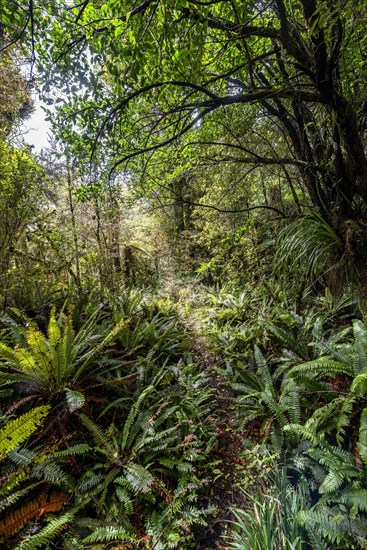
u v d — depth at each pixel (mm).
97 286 4910
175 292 7004
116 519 1660
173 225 9367
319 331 3053
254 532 1499
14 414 2219
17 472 1651
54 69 2086
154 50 1643
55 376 2361
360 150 2527
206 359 3883
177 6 1460
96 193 3166
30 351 2559
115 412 2471
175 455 2189
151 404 2633
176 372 3219
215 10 2391
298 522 1538
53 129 2678
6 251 4086
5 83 3680
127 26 1526
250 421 2652
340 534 1403
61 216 5262
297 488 1933
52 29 1955
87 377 2646
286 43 2102
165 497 1832
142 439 2098
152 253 9375
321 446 1807
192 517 1734
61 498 1676
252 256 5285
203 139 4023
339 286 3422
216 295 5895
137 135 3088
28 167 3916
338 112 2371
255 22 2678
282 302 4102
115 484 1943
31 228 4859
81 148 2811
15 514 1477
